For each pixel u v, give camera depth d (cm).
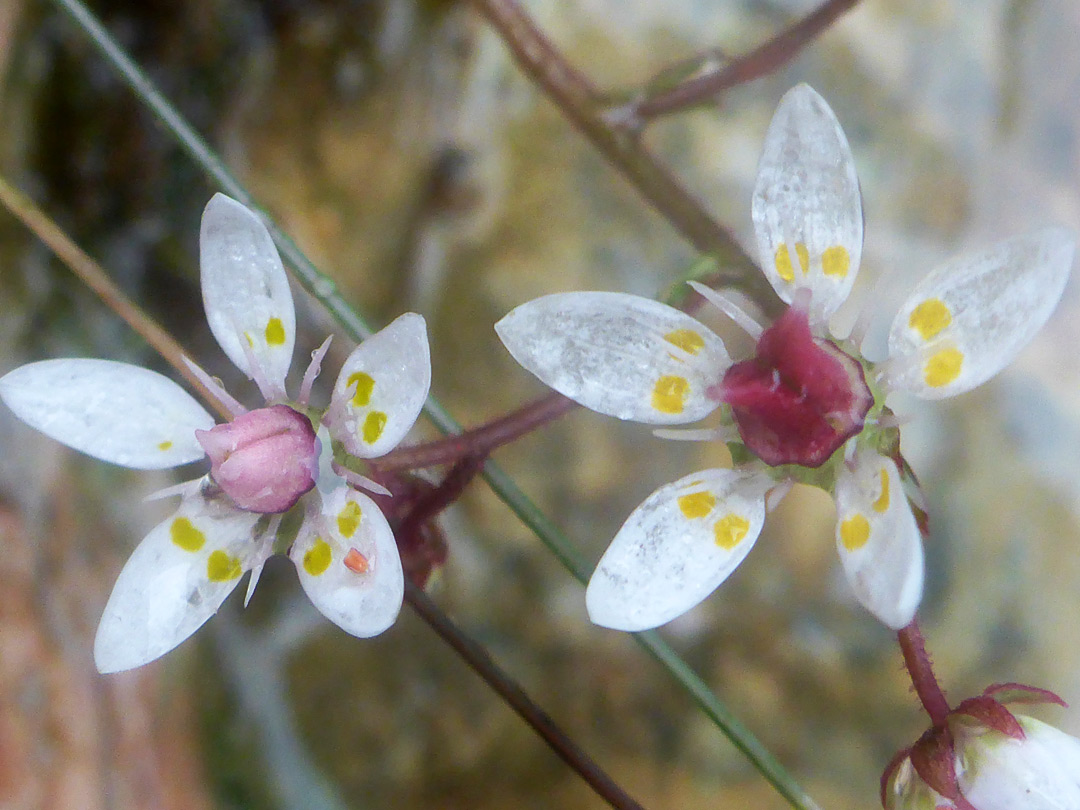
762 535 6
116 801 5
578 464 6
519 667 6
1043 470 6
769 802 6
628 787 6
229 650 6
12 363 6
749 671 6
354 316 5
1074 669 6
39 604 6
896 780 5
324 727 6
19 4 6
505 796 6
